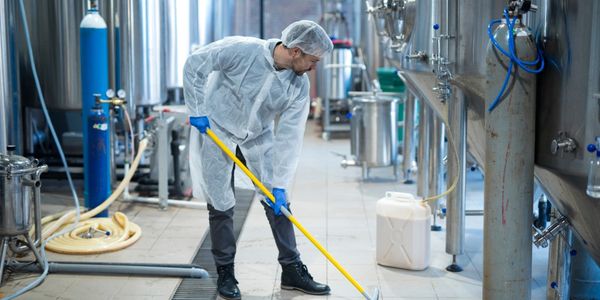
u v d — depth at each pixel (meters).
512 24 2.38
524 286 2.57
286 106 3.02
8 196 3.20
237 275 3.39
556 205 2.66
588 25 2.16
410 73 3.56
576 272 2.94
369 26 6.82
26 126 5.17
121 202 4.67
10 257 3.50
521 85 2.39
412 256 3.43
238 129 3.02
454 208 3.39
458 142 3.19
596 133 2.15
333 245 3.88
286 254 3.17
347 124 7.56
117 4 4.76
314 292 3.14
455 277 3.38
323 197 5.00
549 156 2.42
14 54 4.21
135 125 5.15
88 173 4.24
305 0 8.92
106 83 4.28
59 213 4.32
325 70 7.26
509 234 2.52
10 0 4.13
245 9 8.09
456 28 2.87
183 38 5.62
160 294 3.13
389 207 3.46
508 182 2.48
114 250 3.69
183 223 4.22
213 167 3.04
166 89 5.37
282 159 3.05
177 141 4.67
